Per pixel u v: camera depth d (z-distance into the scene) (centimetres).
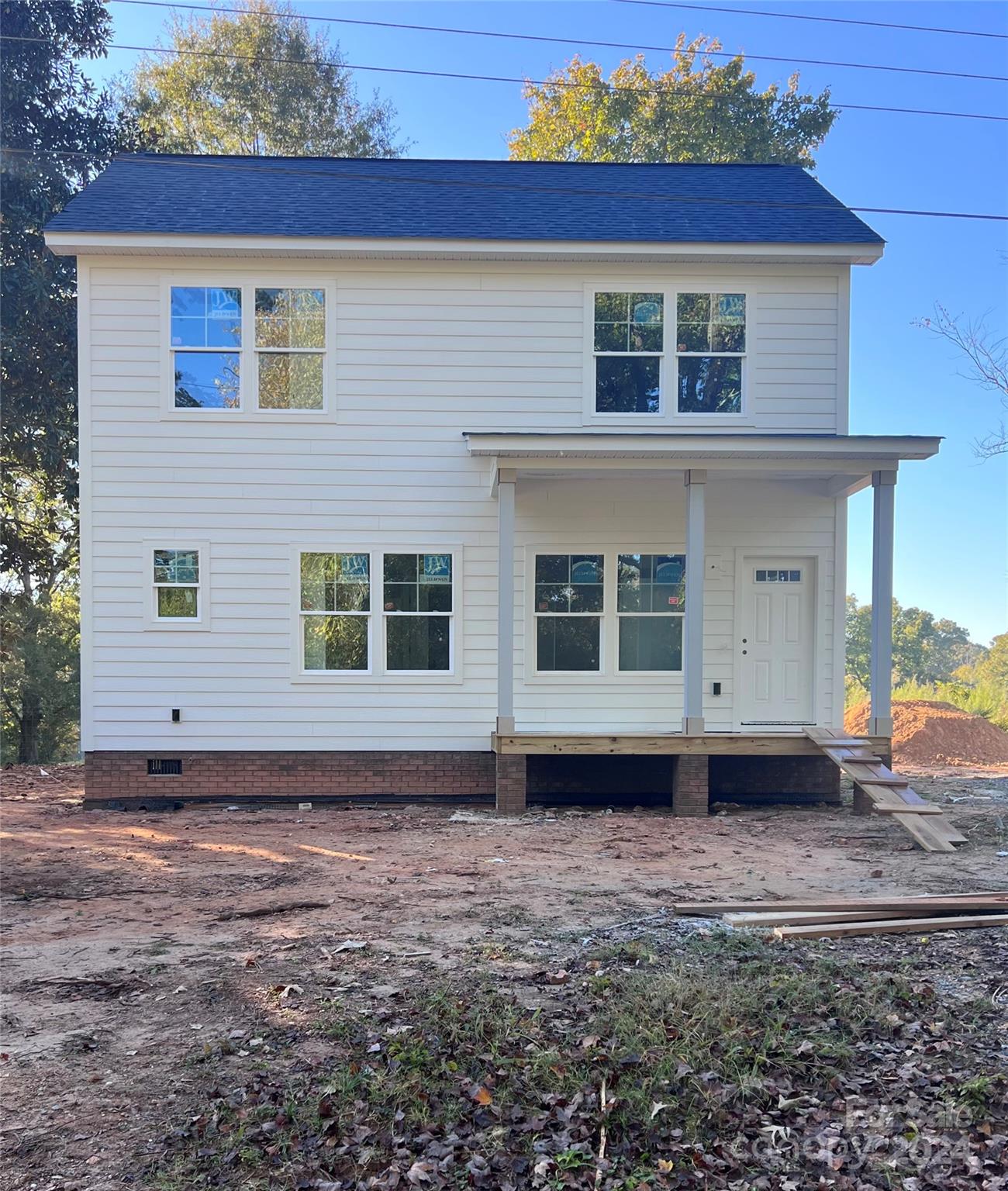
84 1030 486
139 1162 373
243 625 1206
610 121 3162
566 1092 425
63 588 2550
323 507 1216
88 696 1194
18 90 1994
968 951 598
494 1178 368
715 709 1244
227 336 1216
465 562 1224
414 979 546
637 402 1245
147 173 1373
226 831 1029
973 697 2780
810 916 658
